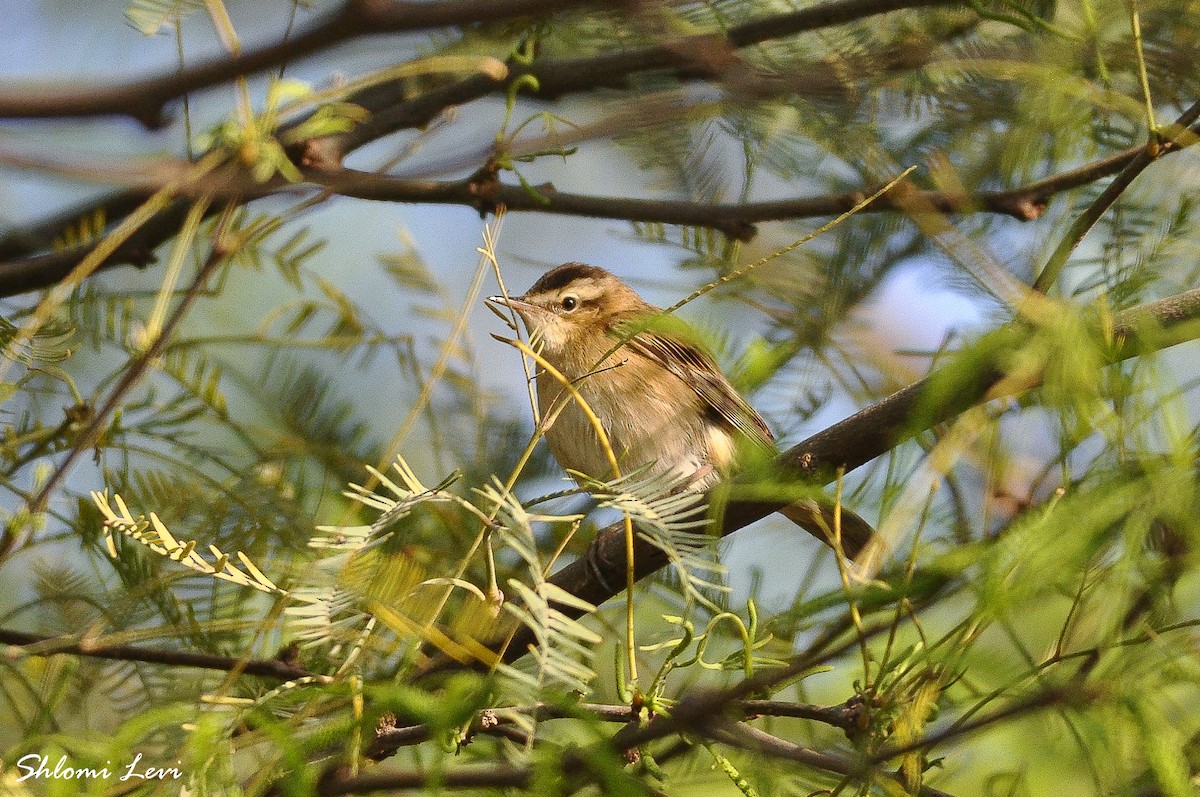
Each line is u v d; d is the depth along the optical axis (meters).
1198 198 7.81
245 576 6.75
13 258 9.12
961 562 5.71
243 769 7.11
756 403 10.07
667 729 6.15
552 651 5.52
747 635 6.48
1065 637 6.05
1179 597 6.47
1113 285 7.64
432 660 7.09
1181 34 7.97
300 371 9.24
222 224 7.34
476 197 8.94
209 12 7.14
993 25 9.00
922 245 9.29
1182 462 5.55
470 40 8.66
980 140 9.11
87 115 4.82
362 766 7.03
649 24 7.61
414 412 7.78
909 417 7.15
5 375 8.01
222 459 9.04
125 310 8.30
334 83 8.25
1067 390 5.88
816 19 8.11
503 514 6.44
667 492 6.89
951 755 7.42
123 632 7.15
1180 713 6.14
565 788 6.23
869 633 6.09
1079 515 5.51
